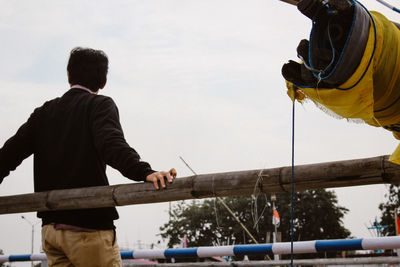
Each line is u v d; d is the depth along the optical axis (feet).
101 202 7.54
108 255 7.83
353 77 5.43
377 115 6.31
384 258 14.99
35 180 8.43
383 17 5.90
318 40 5.69
